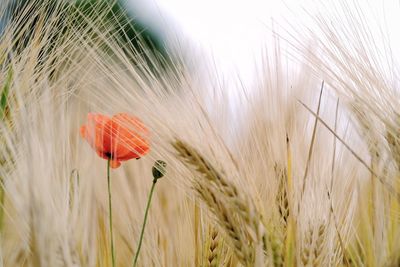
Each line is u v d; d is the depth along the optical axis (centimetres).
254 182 88
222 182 82
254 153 91
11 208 83
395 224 88
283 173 88
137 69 92
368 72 90
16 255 83
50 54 95
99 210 93
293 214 84
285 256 82
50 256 72
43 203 73
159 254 93
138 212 97
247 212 82
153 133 86
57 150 84
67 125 87
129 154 86
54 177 79
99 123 86
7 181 77
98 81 92
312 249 82
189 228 93
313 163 90
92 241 83
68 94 94
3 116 85
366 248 89
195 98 88
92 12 100
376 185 90
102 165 102
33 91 88
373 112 87
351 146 92
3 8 97
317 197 86
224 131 93
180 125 86
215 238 88
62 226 75
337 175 92
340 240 86
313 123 95
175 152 84
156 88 90
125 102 90
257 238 81
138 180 100
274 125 91
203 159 83
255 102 93
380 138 86
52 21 97
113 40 94
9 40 95
